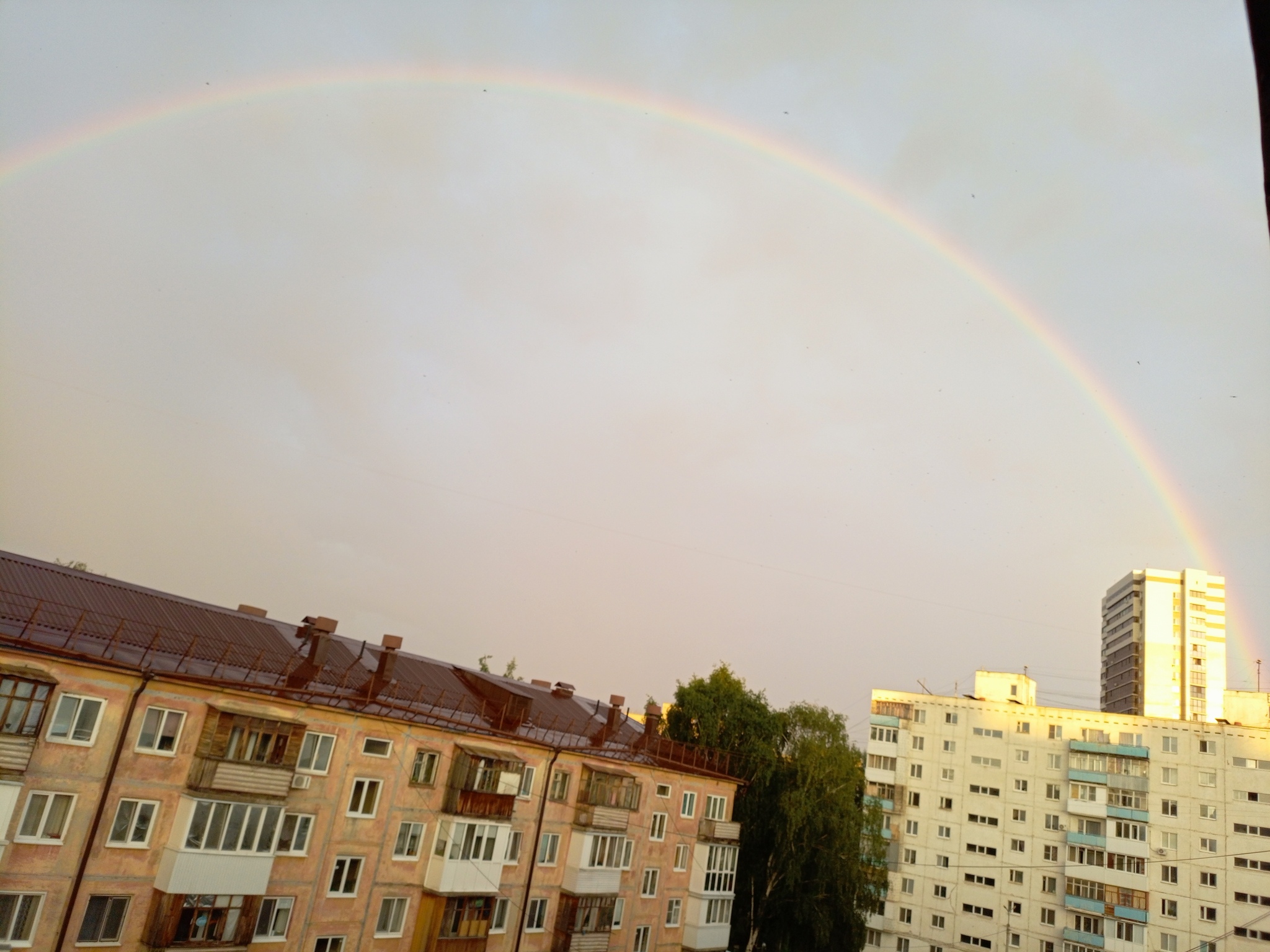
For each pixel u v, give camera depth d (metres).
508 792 42.53
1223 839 74.06
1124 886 75.75
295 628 45.62
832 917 61.22
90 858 29.33
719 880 55.34
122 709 30.64
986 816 83.81
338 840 36.66
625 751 53.41
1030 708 85.62
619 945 49.16
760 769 62.75
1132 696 128.00
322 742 36.62
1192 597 125.12
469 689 50.12
